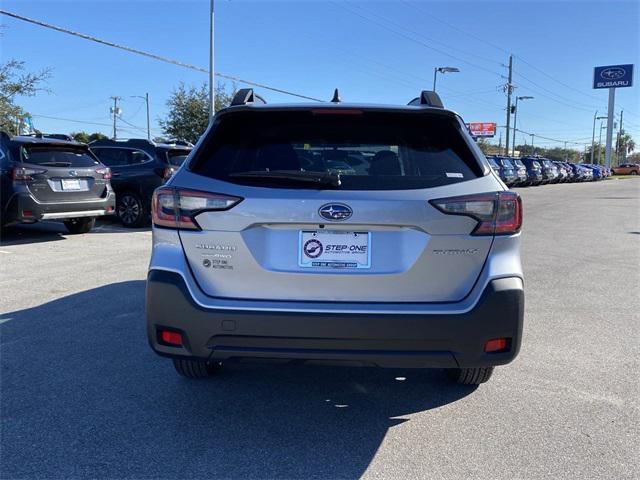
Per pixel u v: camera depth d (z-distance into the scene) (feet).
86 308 18.52
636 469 9.46
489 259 9.59
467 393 12.54
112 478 9.09
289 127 11.03
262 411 11.53
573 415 11.47
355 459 9.74
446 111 10.71
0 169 29.60
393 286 9.42
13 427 10.69
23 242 32.24
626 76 233.76
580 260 29.14
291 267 9.49
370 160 10.64
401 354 9.39
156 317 9.80
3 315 17.70
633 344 15.90
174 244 9.82
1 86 73.77
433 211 9.35
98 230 37.81
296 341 9.36
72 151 32.78
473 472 9.33
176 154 40.06
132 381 12.91
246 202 9.45
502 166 102.73
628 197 82.07
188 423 10.97
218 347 9.57
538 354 15.06
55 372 13.34
